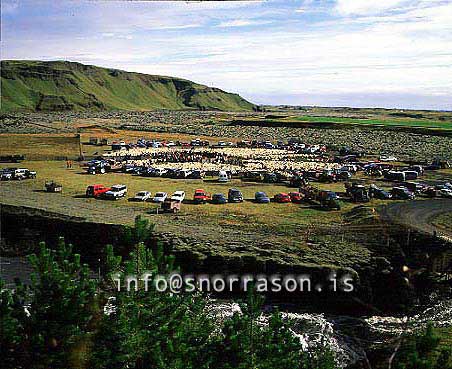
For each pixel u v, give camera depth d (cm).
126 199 7894
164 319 1945
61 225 6469
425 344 1677
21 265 5866
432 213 6950
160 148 14388
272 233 6262
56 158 12069
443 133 18150
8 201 7400
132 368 1792
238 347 1794
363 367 2227
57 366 1712
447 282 5053
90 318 1809
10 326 1727
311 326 4416
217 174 10100
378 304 4875
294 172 10250
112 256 2055
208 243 5756
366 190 8094
